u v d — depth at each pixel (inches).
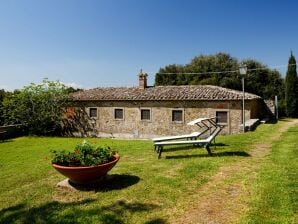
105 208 226.2
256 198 227.6
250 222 189.0
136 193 254.8
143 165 358.3
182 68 1903.3
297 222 186.9
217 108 842.8
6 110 1011.9
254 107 900.0
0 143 799.1
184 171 315.9
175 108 890.7
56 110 1036.5
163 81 1903.3
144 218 206.5
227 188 256.7
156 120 917.2
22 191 279.6
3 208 242.2
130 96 958.4
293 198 223.1
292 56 1193.4
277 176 279.6
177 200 236.1
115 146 549.0
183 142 398.0
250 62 1667.1
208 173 305.1
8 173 382.9
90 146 288.8
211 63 1801.2
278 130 652.7
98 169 265.6
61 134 1066.1
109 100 978.1
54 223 204.8
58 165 269.3
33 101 1007.6
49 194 264.4
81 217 211.2
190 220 200.1
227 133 831.7
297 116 1188.5
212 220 197.8
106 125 991.6
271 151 407.5
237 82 1652.3
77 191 267.4
